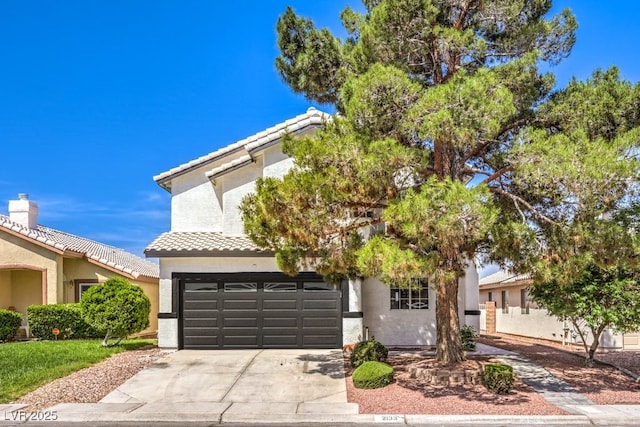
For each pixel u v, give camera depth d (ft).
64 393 41.34
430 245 36.17
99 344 62.23
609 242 37.11
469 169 45.83
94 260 78.18
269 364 50.72
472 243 39.34
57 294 74.74
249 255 59.00
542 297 48.65
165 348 58.70
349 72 45.50
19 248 75.15
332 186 37.58
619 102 40.83
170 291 59.57
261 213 39.52
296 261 42.70
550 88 44.98
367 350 48.96
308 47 47.21
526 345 66.64
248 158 63.67
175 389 42.70
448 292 46.68
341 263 41.86
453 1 41.86
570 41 44.91
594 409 36.37
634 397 39.60
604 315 44.88
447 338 46.37
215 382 44.60
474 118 34.45
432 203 33.24
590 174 33.47
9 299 79.15
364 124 38.52
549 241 38.47
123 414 36.19
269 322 59.31
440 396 39.47
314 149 37.81
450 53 41.65
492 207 34.65
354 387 42.47
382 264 35.19
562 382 43.93
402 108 37.76
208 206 68.28
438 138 35.27
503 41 43.96
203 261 59.93
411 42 40.83
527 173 36.06
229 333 59.31
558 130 43.75
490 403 37.76
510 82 40.24
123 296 58.90
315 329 59.16
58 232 91.61
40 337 69.82
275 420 35.04
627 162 33.96
